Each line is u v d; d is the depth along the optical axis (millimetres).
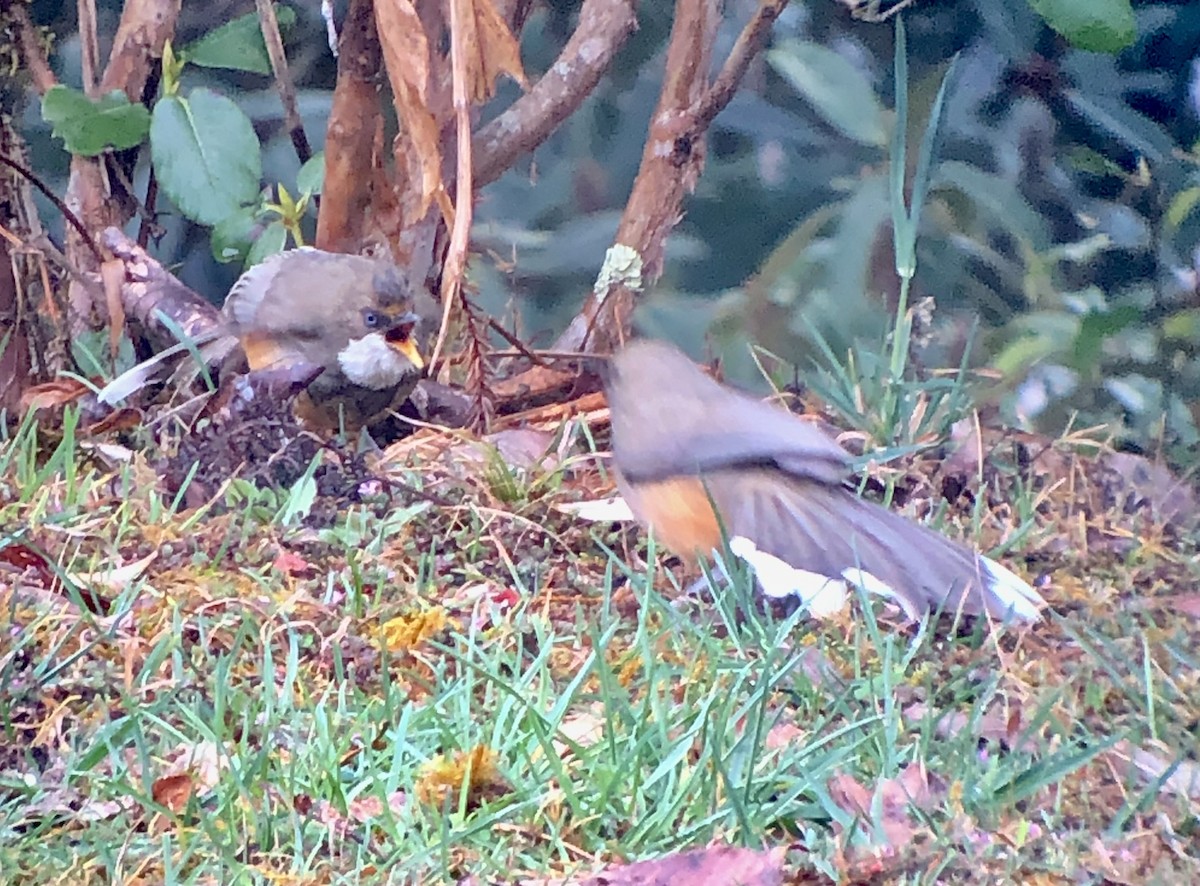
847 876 5172
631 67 13852
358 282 9328
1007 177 13133
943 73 13023
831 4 13586
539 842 5426
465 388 9812
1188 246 12133
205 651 6492
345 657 6555
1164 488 9039
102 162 10398
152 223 10836
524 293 13445
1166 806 5781
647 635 6559
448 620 6898
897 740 6070
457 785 5613
